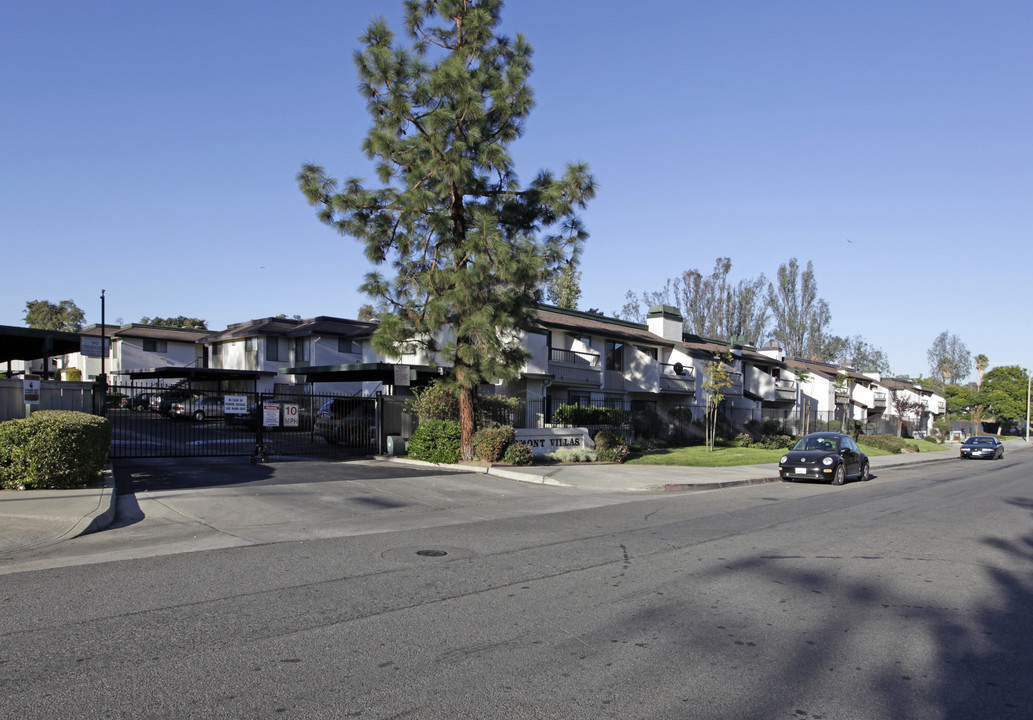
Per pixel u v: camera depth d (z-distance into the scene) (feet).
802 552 31.96
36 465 39.34
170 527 34.24
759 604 22.84
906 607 22.91
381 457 71.56
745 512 46.39
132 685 15.05
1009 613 22.41
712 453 100.07
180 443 79.05
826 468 69.56
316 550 29.89
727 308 242.37
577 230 64.80
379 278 61.93
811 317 245.45
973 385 385.50
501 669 16.61
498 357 63.72
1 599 21.30
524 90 63.21
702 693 15.55
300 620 19.88
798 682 16.33
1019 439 255.50
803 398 187.52
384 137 59.16
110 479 44.11
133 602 21.20
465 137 60.54
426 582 24.64
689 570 27.63
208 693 14.74
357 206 60.59
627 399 123.65
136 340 155.94
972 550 33.35
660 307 137.80
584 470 68.64
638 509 47.24
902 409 199.00
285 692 14.90
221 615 20.15
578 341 110.11
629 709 14.60
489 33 63.87
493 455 67.36
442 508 45.14
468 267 58.80
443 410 73.10
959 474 89.56
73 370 153.58
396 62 59.00
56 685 14.96
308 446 78.48
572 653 17.85
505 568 27.25
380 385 102.89
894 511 48.21
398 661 16.93
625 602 22.68
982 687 16.25
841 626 20.71
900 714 14.71
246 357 142.41
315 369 90.89
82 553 28.22
